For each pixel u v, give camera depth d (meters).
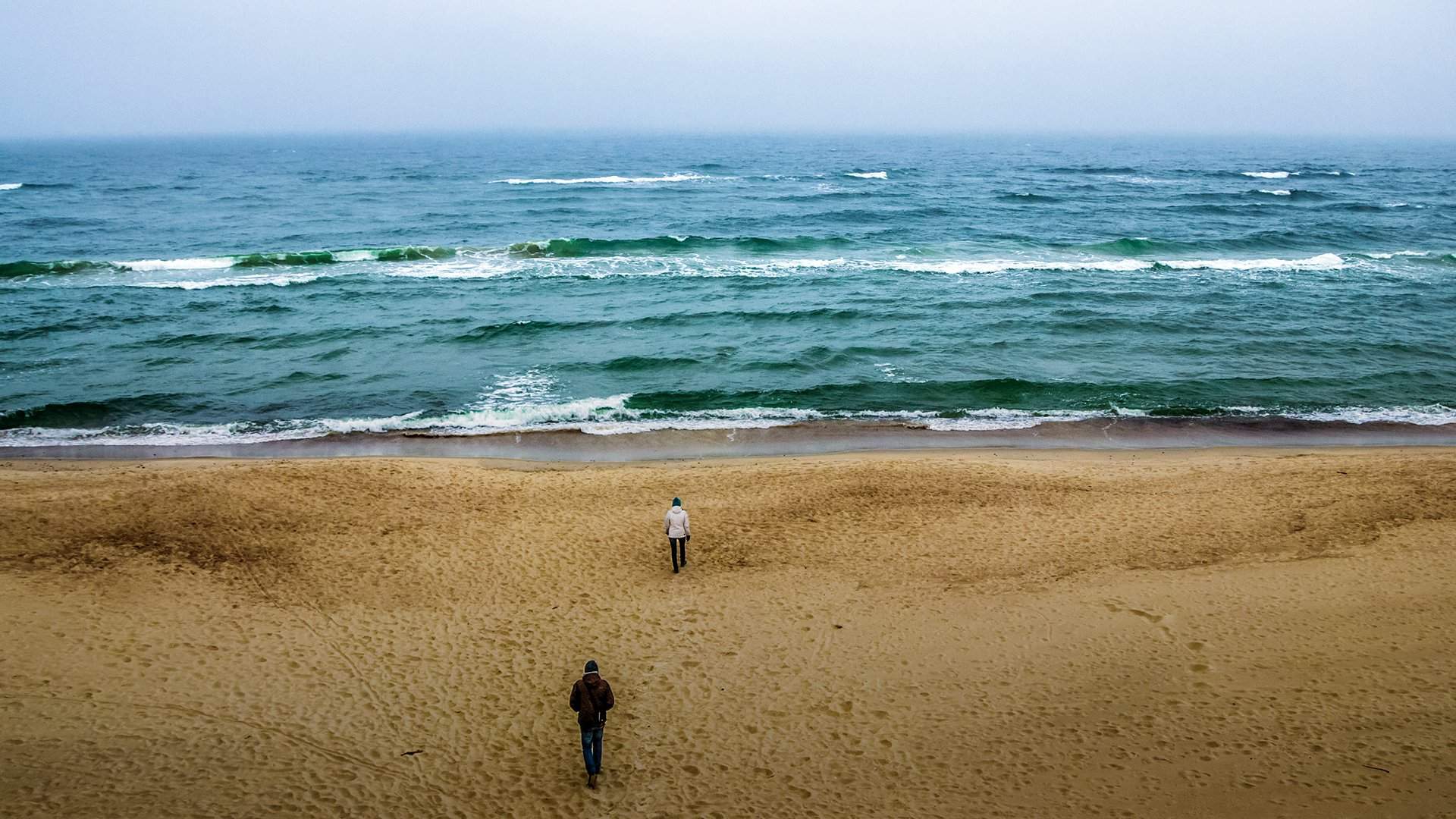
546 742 9.44
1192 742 9.38
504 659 11.04
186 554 13.50
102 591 12.26
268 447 20.00
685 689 10.45
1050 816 8.34
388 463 18.09
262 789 8.58
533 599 12.60
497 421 21.69
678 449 20.12
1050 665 10.91
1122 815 8.32
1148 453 19.75
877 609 12.31
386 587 12.85
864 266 40.16
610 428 21.33
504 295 34.16
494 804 8.51
